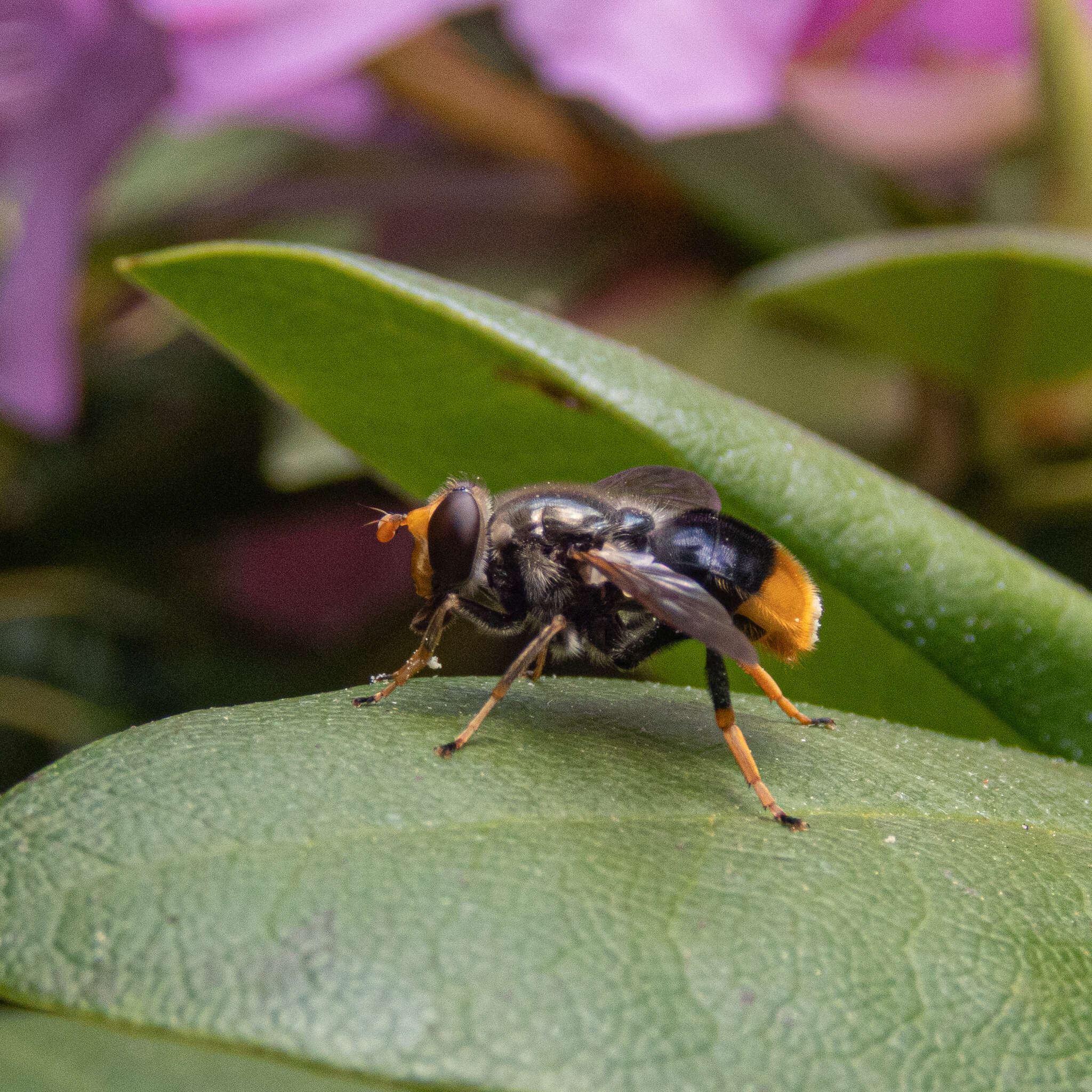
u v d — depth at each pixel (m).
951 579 0.11
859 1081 0.09
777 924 0.10
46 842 0.09
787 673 0.11
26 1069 0.09
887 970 0.09
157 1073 0.09
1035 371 0.13
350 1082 0.09
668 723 0.10
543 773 0.10
